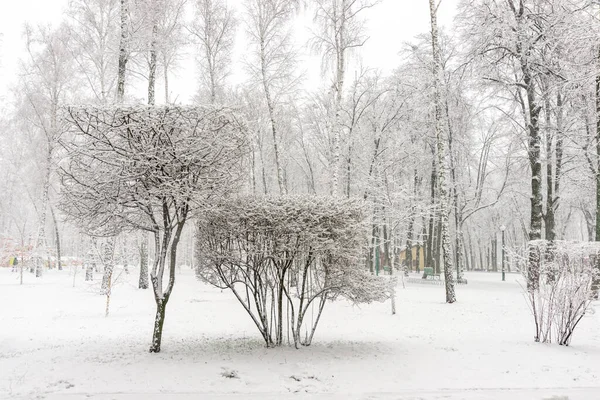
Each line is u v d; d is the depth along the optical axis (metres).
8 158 34.47
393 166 25.75
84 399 5.17
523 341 8.96
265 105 27.50
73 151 7.05
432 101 22.58
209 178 7.46
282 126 29.73
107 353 7.75
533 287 9.14
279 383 5.99
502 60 18.27
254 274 8.34
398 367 6.89
